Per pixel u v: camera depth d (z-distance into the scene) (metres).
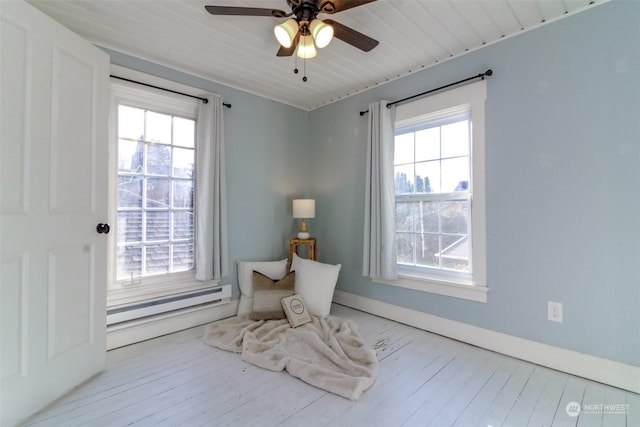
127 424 1.40
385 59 2.46
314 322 2.56
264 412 1.48
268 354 1.98
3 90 1.35
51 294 1.56
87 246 1.77
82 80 1.74
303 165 3.65
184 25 2.00
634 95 1.65
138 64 2.38
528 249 2.03
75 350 1.69
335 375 1.73
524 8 1.82
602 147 1.75
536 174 1.99
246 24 1.99
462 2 1.76
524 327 2.04
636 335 1.65
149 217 2.48
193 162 2.75
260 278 2.74
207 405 1.53
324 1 1.47
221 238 2.76
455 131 2.49
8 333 1.37
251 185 3.15
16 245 1.40
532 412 1.49
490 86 2.19
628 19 1.66
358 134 3.15
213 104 2.72
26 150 1.44
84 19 1.92
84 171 1.75
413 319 2.65
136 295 2.36
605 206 1.74
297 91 3.14
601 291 1.75
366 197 2.85
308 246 3.64
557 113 1.90
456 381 1.76
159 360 2.01
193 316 2.64
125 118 2.35
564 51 1.87
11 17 1.37
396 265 2.71
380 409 1.50
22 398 1.42
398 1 1.75
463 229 2.44
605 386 1.71
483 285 2.22
